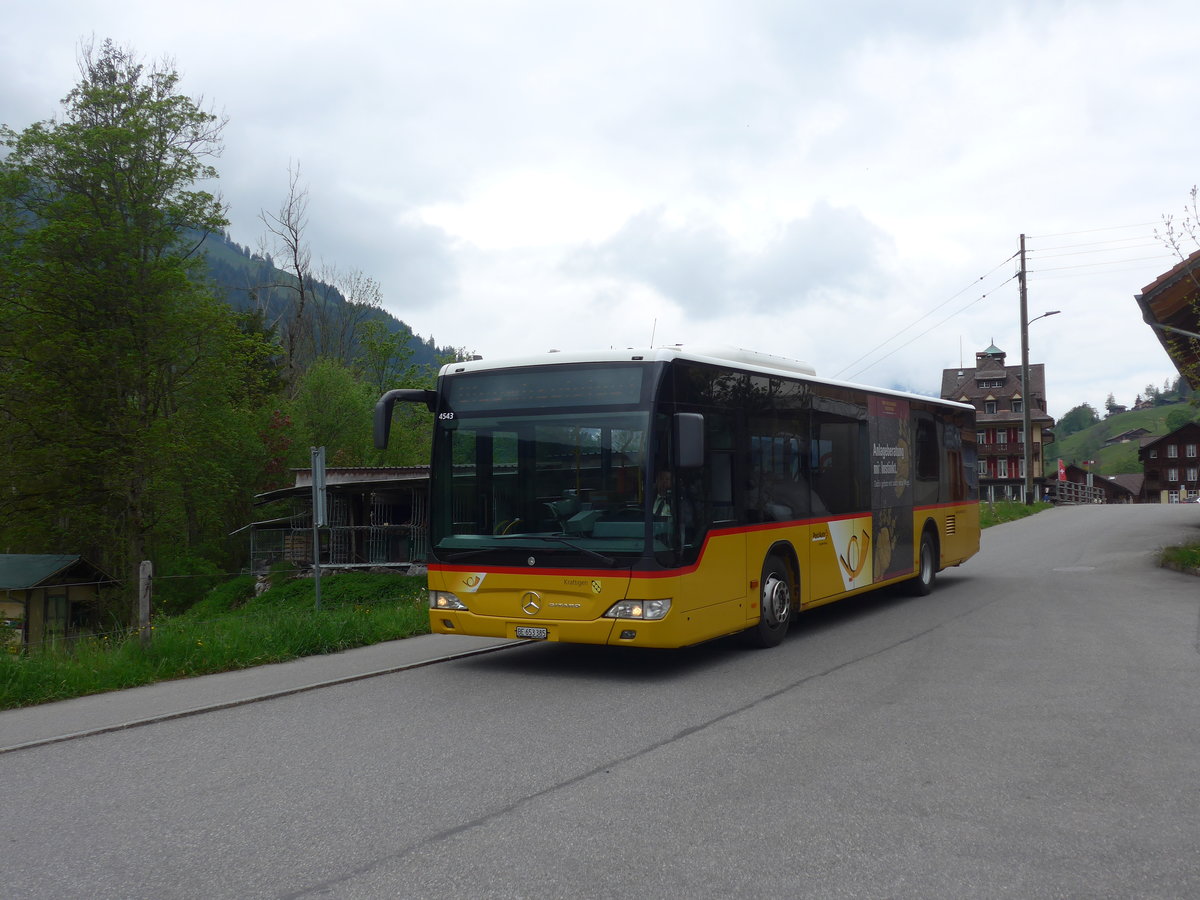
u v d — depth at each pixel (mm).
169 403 34656
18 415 31766
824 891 3941
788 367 11680
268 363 54750
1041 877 4066
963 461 16672
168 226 33000
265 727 7152
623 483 8516
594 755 6117
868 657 9562
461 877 4152
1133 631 10875
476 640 11266
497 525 9055
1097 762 5777
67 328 31516
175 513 35938
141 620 10109
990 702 7430
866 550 12641
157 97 32812
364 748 6426
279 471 47812
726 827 4723
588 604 8500
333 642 10922
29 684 8648
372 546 36375
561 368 8922
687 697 7859
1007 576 17641
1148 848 4387
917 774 5574
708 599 9000
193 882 4172
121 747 6676
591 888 4004
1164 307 22062
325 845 4586
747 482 9844
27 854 4574
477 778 5648
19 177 30953
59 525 33688
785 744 6297
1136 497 132500
